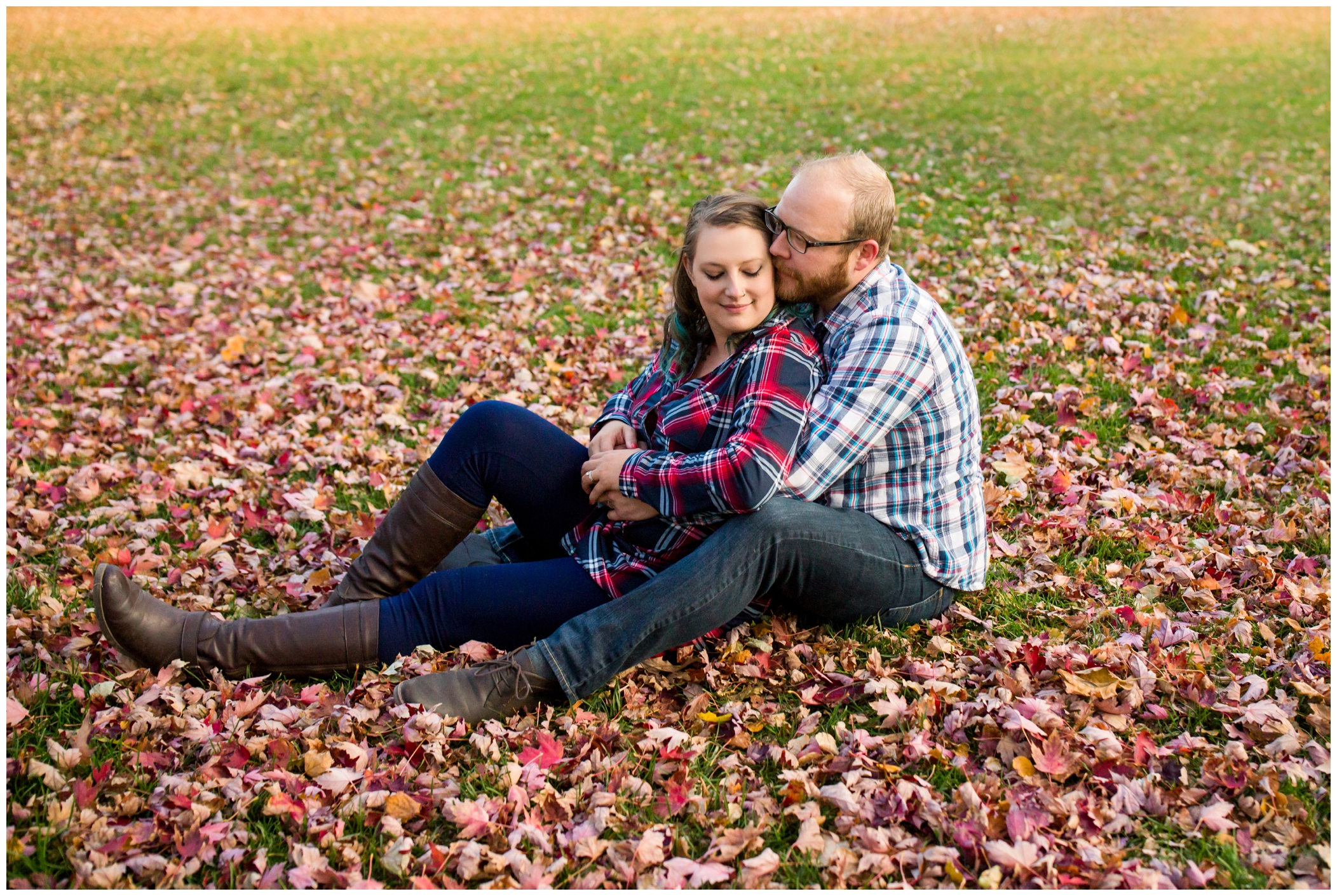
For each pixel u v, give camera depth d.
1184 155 9.30
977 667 2.56
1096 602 2.84
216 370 5.03
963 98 11.64
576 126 10.39
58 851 2.02
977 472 2.65
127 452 4.20
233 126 10.95
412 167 9.16
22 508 3.67
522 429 2.56
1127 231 6.90
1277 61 13.62
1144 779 2.15
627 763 2.26
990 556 3.11
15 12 18.09
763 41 15.02
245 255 7.16
